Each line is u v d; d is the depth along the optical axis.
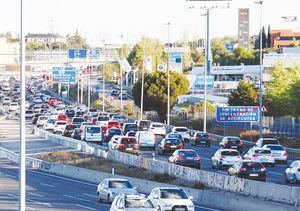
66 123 186.62
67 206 77.00
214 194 76.38
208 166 111.06
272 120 166.50
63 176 115.44
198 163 105.38
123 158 116.94
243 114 151.75
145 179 95.56
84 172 111.12
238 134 165.75
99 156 129.50
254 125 172.62
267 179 94.19
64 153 135.88
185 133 158.38
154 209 58.25
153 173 98.31
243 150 138.25
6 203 79.69
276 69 192.62
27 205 77.50
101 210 73.25
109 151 125.00
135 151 128.12
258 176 86.00
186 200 63.88
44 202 81.00
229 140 132.38
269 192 69.94
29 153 143.38
